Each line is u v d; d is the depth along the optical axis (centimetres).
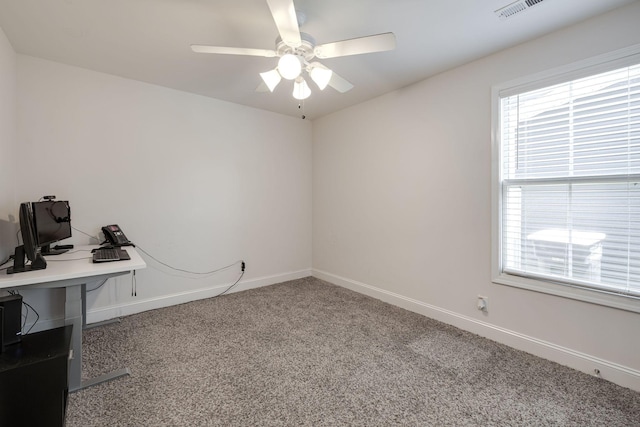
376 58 247
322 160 421
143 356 217
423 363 211
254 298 346
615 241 190
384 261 337
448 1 175
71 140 262
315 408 166
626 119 184
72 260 204
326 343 239
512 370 202
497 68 237
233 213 366
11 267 179
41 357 147
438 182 281
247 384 186
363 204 361
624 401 171
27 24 200
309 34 202
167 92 313
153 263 309
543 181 218
